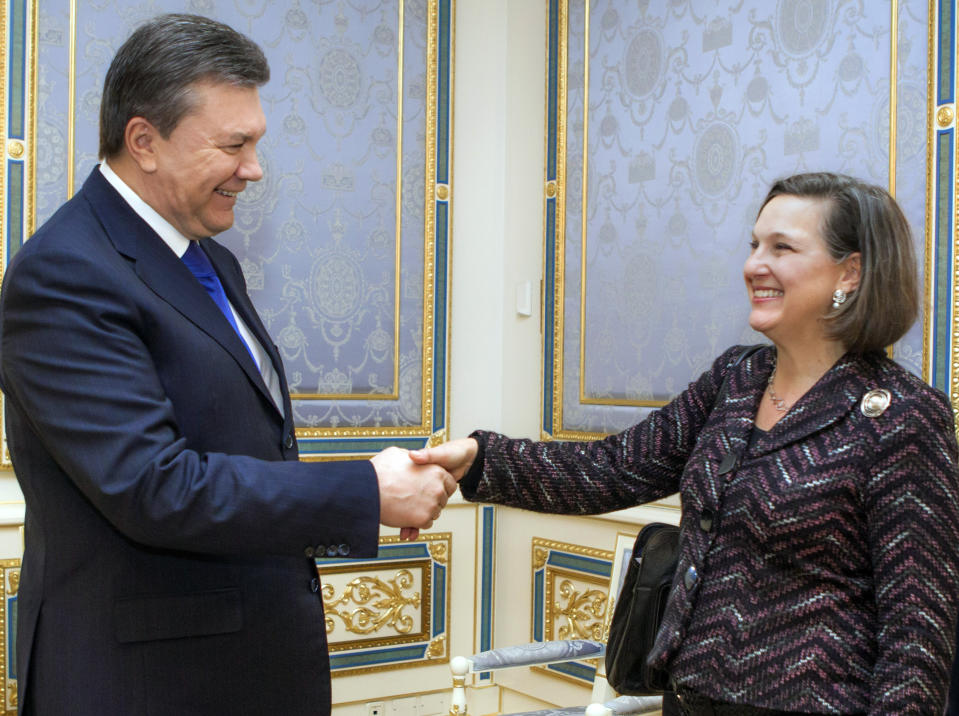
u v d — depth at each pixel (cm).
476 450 178
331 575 344
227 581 152
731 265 302
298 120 339
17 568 293
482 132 382
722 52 307
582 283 359
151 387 139
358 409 355
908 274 140
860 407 136
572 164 364
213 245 192
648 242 332
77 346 135
